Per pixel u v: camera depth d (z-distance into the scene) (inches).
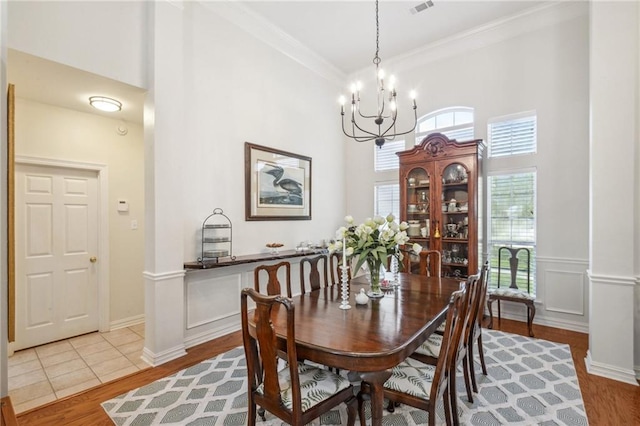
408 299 93.7
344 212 216.2
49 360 115.9
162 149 114.5
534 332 138.9
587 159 138.7
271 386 60.7
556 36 145.6
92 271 143.6
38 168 128.8
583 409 84.4
